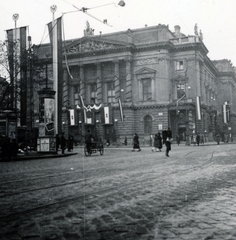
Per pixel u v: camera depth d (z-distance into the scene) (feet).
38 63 114.21
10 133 86.84
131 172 42.06
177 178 35.04
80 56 215.31
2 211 20.86
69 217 18.98
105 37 215.92
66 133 213.05
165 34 200.44
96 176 38.58
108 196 25.27
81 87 216.54
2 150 70.85
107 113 197.36
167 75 199.93
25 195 26.73
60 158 78.33
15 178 38.68
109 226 16.98
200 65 215.10
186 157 69.21
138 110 205.26
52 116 87.76
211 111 233.14
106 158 73.72
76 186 30.91
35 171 47.06
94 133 207.92
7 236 15.65
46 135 86.89
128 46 200.75
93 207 21.45
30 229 16.70
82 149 137.39
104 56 209.67
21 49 109.40
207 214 19.17
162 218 18.42
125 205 21.91
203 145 160.76
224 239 14.69
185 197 24.31
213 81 273.13
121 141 200.85
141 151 110.22
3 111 86.43
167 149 74.08
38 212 20.39
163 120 198.39
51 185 32.04
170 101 200.85
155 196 24.95
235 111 321.73
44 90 86.84
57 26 107.45
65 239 15.07
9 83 108.58
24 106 109.09
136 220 18.10
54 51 107.04
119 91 205.87
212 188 28.12
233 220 17.78
